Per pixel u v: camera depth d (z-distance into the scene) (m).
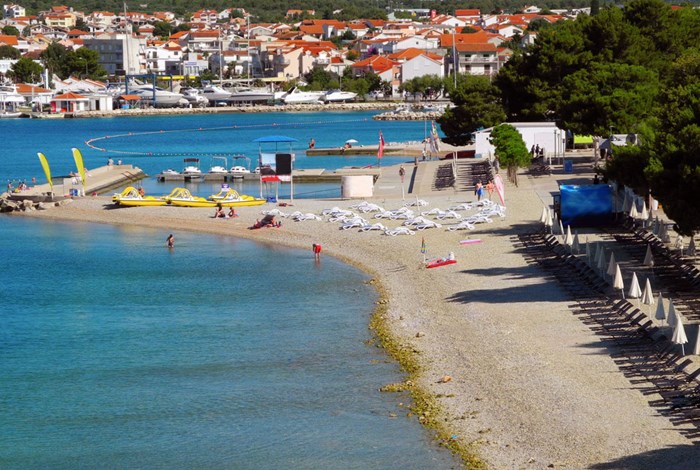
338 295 90.50
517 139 146.25
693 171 80.81
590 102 147.38
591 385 61.38
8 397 67.00
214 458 56.78
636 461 51.16
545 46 180.62
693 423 55.03
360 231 116.00
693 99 90.50
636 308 74.44
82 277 102.31
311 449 57.00
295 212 126.88
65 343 79.12
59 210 144.00
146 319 85.56
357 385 66.19
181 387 68.00
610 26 174.88
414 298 86.50
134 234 125.19
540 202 124.88
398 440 57.12
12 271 105.69
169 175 180.38
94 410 64.44
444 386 64.25
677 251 91.12
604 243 97.44
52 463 56.88
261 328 81.12
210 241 118.56
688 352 64.19
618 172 104.81
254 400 64.88
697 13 190.00
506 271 91.62
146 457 57.22
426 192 142.12
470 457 53.62
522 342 70.56
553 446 53.88
